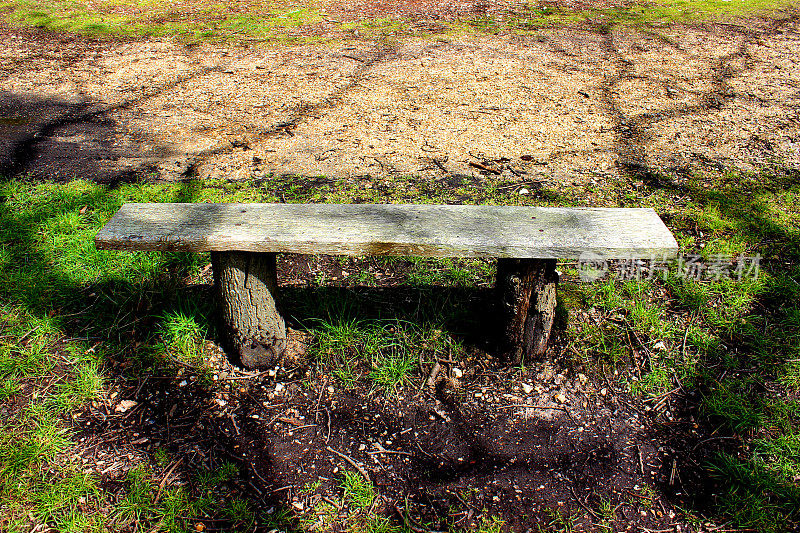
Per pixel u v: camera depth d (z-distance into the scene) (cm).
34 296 298
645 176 420
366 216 244
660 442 242
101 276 314
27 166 435
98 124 512
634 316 292
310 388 264
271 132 495
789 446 232
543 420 251
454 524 213
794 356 270
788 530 207
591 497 222
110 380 261
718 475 227
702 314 297
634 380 267
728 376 265
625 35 770
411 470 232
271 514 214
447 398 260
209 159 449
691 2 947
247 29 810
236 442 239
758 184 406
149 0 980
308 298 304
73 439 235
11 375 256
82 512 209
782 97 559
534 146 466
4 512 206
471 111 534
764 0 954
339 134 490
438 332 287
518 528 212
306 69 648
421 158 448
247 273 244
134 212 246
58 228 352
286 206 254
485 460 236
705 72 629
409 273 328
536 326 261
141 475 222
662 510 217
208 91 587
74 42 750
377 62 670
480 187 406
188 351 274
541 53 695
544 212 247
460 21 845
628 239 225
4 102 558
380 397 261
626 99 558
